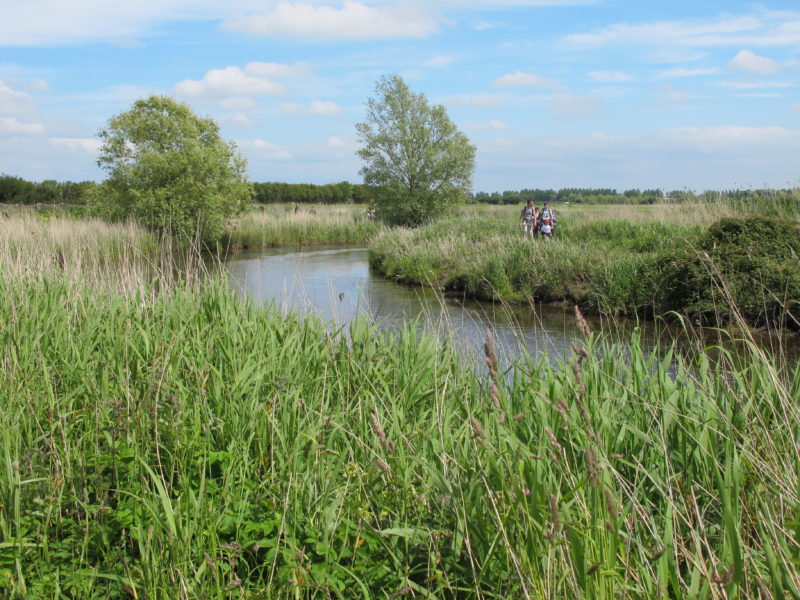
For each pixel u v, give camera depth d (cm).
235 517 366
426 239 2447
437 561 312
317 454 408
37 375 547
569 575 279
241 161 3064
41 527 352
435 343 652
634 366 505
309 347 620
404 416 498
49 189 4788
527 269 1662
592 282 1484
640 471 391
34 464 389
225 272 882
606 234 2139
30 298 791
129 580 305
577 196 6575
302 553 320
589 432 320
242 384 527
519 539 294
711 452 375
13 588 300
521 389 508
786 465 362
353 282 2009
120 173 2859
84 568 338
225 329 658
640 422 430
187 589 299
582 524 296
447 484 333
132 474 402
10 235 1727
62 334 669
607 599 274
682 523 346
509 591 296
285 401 480
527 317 1378
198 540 331
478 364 694
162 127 2902
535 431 405
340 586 317
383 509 359
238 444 448
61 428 411
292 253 3138
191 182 2742
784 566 268
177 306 769
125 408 443
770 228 1250
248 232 3494
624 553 296
